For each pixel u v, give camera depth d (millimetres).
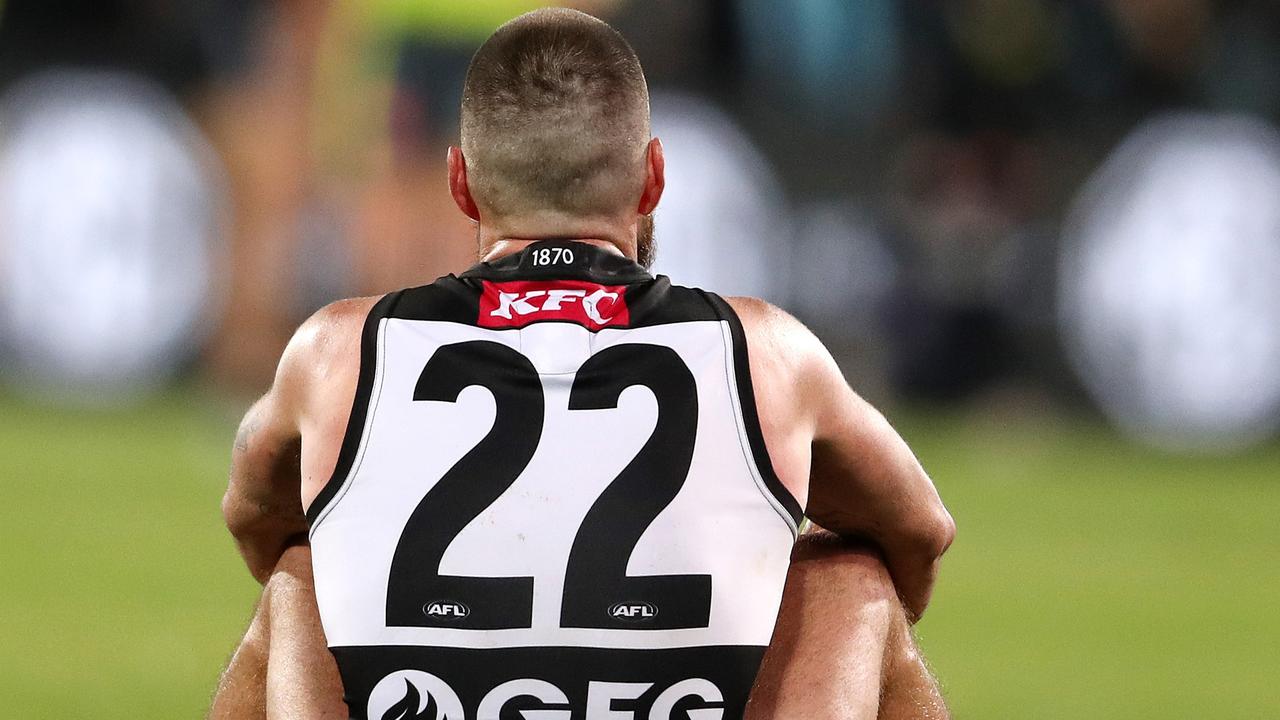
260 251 41844
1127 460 41375
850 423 9672
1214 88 44250
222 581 26172
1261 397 42625
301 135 41812
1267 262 42531
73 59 41062
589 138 9461
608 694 8672
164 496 32188
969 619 25766
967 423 43875
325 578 8898
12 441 36750
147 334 41625
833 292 44000
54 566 26656
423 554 8727
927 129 44500
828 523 10406
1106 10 44625
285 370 9422
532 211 9547
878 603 10125
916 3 44938
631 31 43125
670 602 8719
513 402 8914
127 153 41281
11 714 18812
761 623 8898
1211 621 26062
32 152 40875
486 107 9547
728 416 9031
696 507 8836
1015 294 43906
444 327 9125
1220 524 33969
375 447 8914
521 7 40750
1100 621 25812
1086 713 20375
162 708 19281
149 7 41125
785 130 43844
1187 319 42875
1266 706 20969
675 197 42875
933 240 43875
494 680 8664
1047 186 44062
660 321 9188
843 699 9625
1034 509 34938
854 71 44469
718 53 43688
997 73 44531
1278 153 43156
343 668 8781
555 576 8688
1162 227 43156
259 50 41781
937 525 10242
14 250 40906
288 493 9992
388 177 41656
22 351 41344
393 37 40719
